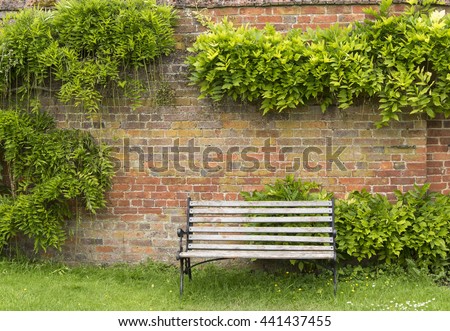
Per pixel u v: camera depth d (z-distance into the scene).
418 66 6.15
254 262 6.54
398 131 6.41
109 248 6.73
